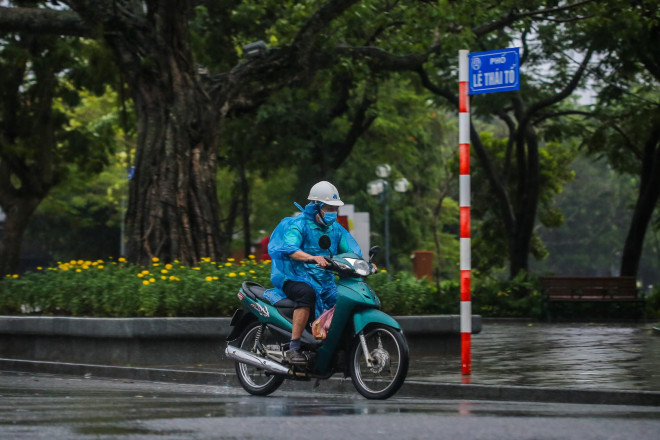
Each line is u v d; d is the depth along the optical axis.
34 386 15.62
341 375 15.70
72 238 85.19
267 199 63.91
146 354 18.03
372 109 42.53
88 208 83.44
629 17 30.56
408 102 53.62
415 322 19.64
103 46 25.19
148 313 18.52
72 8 25.17
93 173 47.41
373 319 12.83
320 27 26.25
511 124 46.12
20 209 43.81
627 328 31.17
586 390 13.01
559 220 58.22
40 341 19.58
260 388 14.10
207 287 18.83
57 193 52.75
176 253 23.55
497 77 15.12
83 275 20.53
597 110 43.56
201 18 35.59
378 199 45.41
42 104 42.56
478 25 30.70
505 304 38.66
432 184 70.56
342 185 64.12
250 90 26.25
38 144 43.06
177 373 16.61
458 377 15.07
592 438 8.80
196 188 24.34
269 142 43.53
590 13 31.64
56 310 20.39
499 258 56.78
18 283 21.11
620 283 37.03
